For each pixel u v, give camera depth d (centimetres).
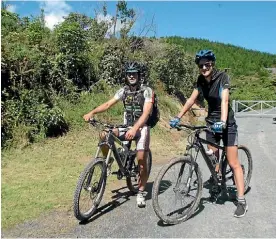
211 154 490
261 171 705
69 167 684
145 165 495
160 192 470
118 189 571
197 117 1881
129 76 488
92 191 457
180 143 1066
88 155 780
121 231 420
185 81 2069
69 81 1062
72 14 1512
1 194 530
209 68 464
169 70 1856
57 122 891
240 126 1623
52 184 582
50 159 732
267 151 941
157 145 969
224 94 461
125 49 1449
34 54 945
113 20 1555
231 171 527
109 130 475
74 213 426
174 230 426
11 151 755
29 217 452
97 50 1326
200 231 424
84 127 950
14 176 621
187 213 456
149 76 1639
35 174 635
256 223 448
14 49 912
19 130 802
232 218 463
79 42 1132
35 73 938
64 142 852
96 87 1183
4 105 827
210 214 475
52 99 967
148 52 1836
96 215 466
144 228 430
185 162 453
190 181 460
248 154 575
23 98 859
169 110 1553
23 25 1208
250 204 513
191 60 2205
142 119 466
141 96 489
